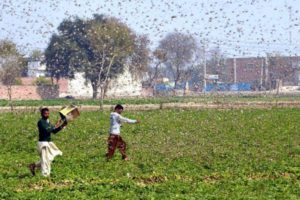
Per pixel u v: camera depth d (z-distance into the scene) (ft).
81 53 643.45
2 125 282.77
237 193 123.34
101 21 640.58
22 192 126.41
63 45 643.04
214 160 177.47
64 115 151.84
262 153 193.16
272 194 123.13
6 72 622.13
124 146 180.65
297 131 261.85
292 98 636.48
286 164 169.58
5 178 147.54
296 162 173.88
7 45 619.67
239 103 483.51
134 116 335.88
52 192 125.18
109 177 147.33
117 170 158.51
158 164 169.27
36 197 118.93
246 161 174.70
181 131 258.57
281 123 296.10
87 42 643.04
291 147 209.97
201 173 152.97
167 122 297.53
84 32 638.94
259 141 225.15
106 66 628.69
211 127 275.18
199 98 622.13
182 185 133.28
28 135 241.55
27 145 213.87
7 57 618.85
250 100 563.48
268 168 160.45
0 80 651.66
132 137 236.22
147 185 135.13
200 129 266.77
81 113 366.84
